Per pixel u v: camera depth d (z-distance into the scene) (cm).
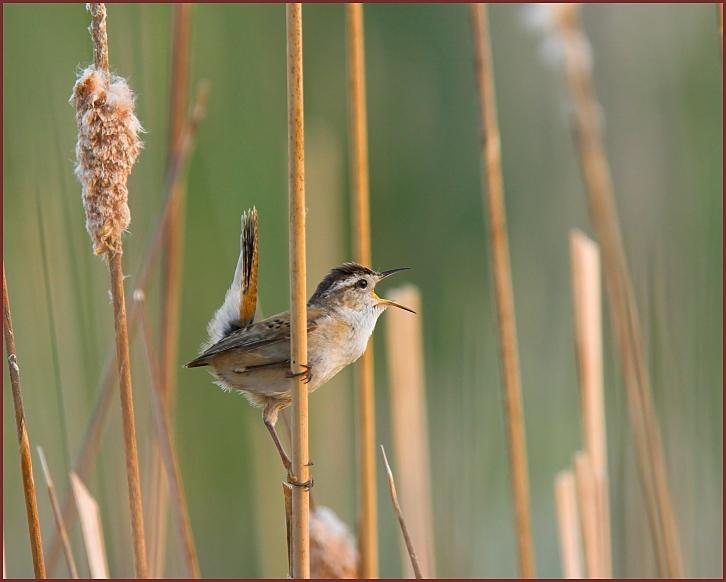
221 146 1165
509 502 1231
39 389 1031
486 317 1305
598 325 906
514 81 1417
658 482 918
